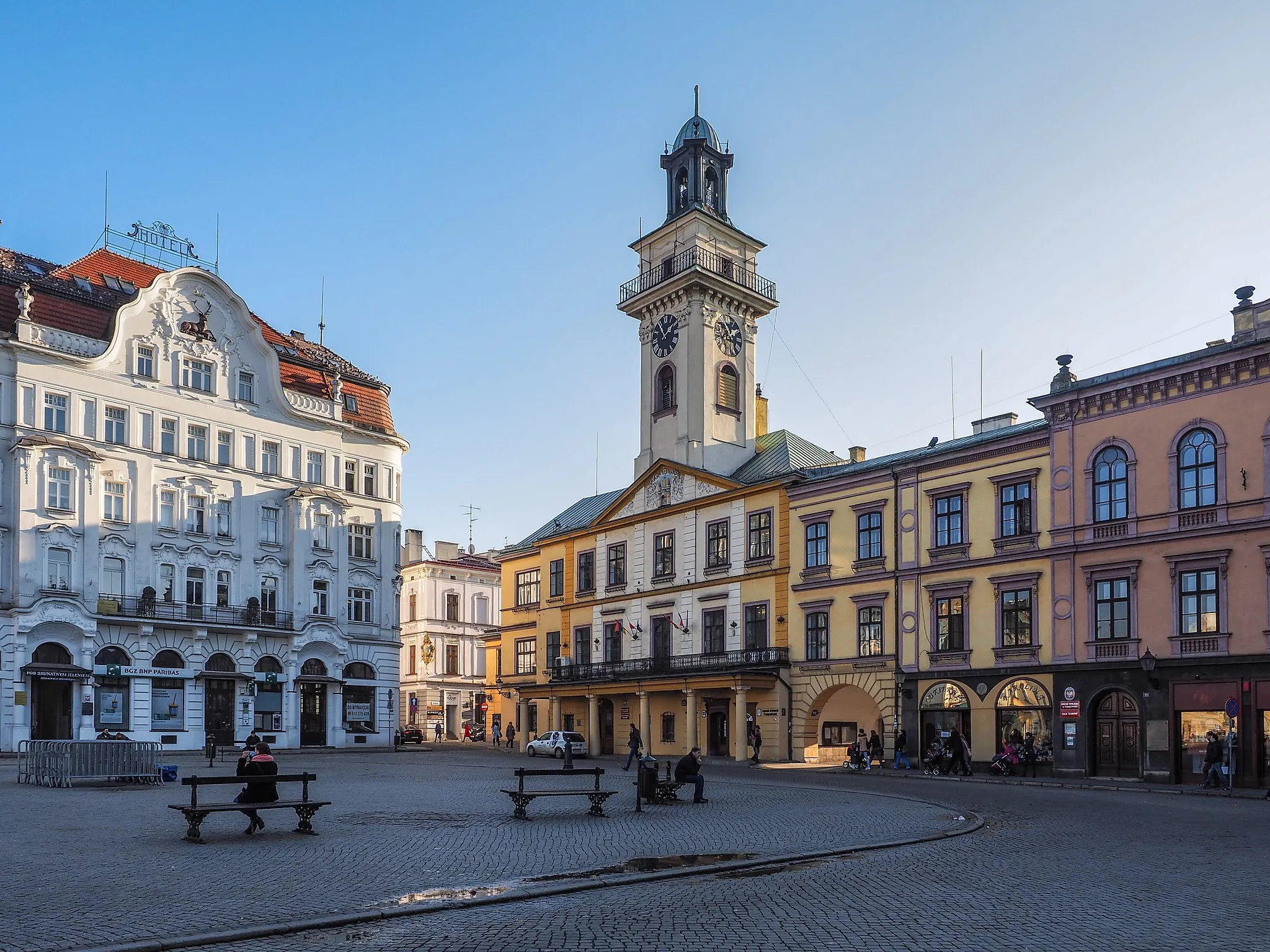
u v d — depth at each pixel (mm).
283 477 63500
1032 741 41469
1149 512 38750
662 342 64625
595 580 66125
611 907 12562
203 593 58875
